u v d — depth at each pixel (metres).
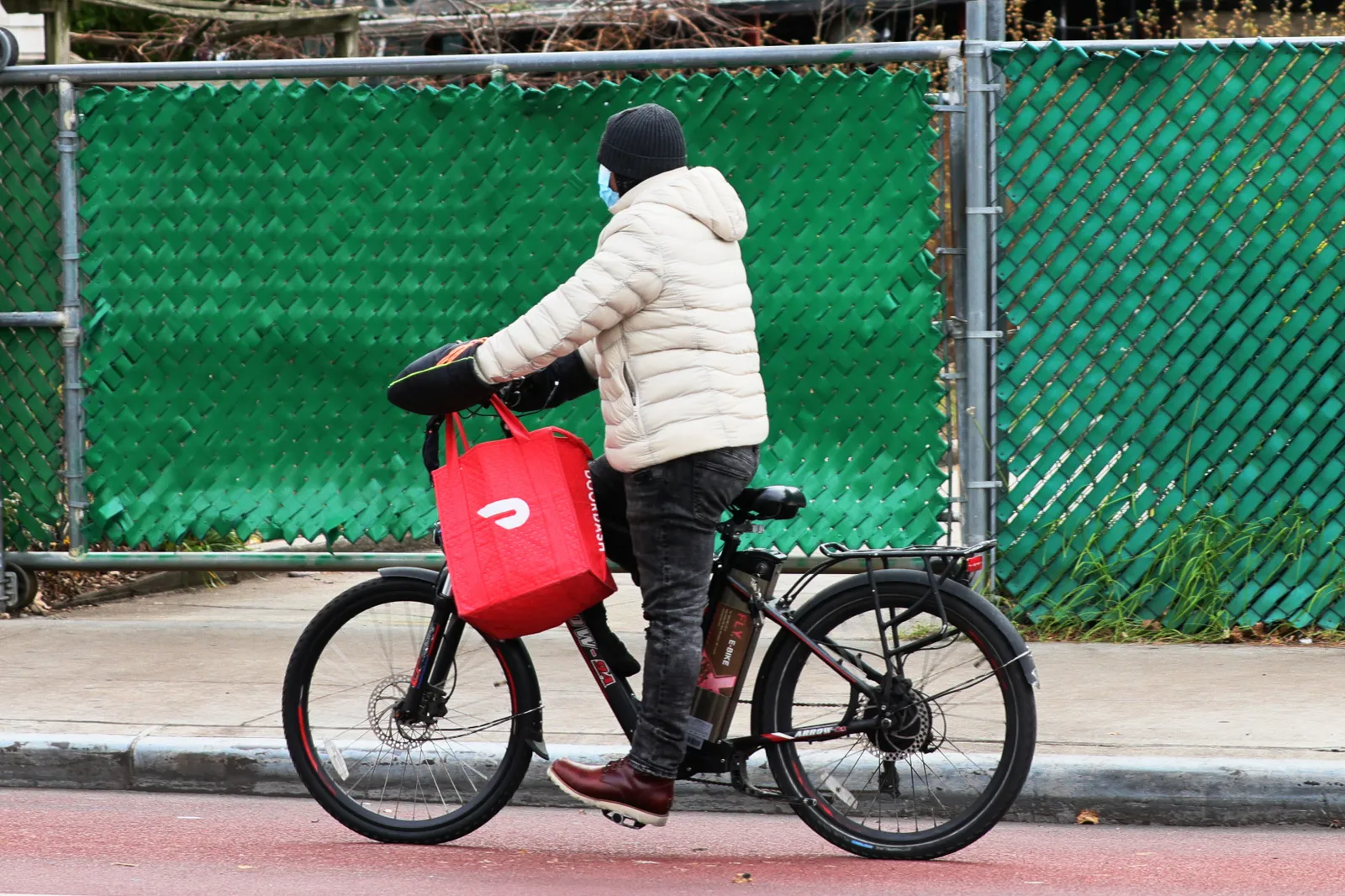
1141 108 23.36
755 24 49.28
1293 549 23.56
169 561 25.55
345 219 24.70
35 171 25.59
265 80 24.84
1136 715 19.67
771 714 16.03
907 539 23.89
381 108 24.48
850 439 24.00
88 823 17.62
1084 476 23.84
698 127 23.91
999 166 23.70
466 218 24.47
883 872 15.86
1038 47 23.36
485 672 16.66
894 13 49.31
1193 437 23.66
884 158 23.61
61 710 20.38
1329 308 23.22
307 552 25.33
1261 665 22.14
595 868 15.98
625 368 15.10
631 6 43.31
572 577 15.07
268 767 18.70
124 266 25.31
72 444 25.64
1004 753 15.64
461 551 15.36
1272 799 17.38
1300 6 49.41
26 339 25.86
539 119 24.19
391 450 24.97
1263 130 23.12
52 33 34.16
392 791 16.95
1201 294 23.45
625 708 16.08
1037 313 23.80
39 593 27.64
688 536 15.16
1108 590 24.05
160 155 25.08
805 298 23.88
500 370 14.97
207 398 25.31
